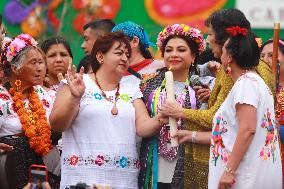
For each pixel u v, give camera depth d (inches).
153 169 377.1
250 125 334.3
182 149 375.9
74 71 352.8
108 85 373.7
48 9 698.8
